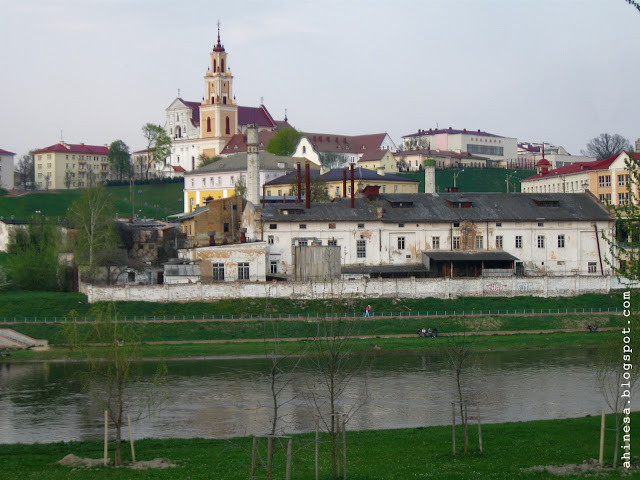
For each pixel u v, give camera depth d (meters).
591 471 59.16
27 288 162.38
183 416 86.56
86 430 81.31
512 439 70.44
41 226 187.12
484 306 149.00
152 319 137.88
